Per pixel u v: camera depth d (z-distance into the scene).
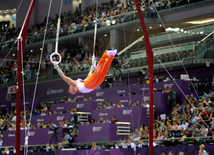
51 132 19.84
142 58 24.67
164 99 19.53
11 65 33.31
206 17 26.75
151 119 8.59
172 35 25.17
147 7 27.66
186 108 16.91
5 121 24.97
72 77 28.08
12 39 34.84
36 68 30.25
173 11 26.83
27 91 30.55
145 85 21.20
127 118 18.86
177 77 20.88
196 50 22.48
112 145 15.14
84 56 29.61
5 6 40.28
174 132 15.46
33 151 17.62
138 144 14.39
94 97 23.77
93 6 33.03
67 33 32.09
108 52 7.55
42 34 33.62
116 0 33.12
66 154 15.88
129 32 30.78
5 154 18.17
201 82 22.88
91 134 18.16
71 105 22.66
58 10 37.41
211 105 17.17
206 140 12.81
